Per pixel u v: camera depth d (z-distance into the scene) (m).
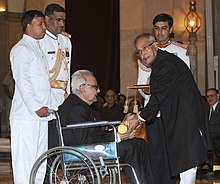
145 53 7.00
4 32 18.12
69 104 6.83
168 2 16.75
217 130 10.84
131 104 11.42
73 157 6.42
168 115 7.01
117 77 16.72
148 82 7.89
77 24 16.70
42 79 7.31
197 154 6.92
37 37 7.35
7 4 18.12
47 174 7.35
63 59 7.83
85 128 6.66
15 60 7.18
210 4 13.63
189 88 7.02
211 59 13.68
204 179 10.10
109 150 6.52
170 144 7.04
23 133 7.21
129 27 16.75
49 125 7.37
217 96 11.20
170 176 7.54
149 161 6.94
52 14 7.73
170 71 6.92
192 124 6.97
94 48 16.75
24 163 7.22
